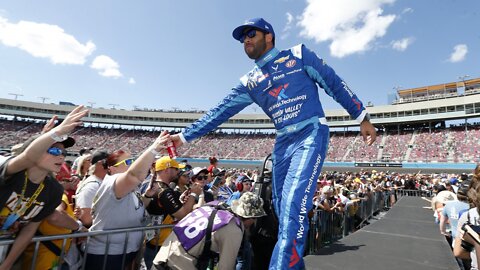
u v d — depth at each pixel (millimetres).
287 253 1736
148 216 3174
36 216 2109
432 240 5406
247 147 48562
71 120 1831
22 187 1875
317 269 3596
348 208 8133
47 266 2361
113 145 52219
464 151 32469
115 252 2578
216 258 2473
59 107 57719
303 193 1861
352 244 4949
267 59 2287
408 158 35125
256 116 54969
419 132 40250
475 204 2133
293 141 2123
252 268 3143
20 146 1968
